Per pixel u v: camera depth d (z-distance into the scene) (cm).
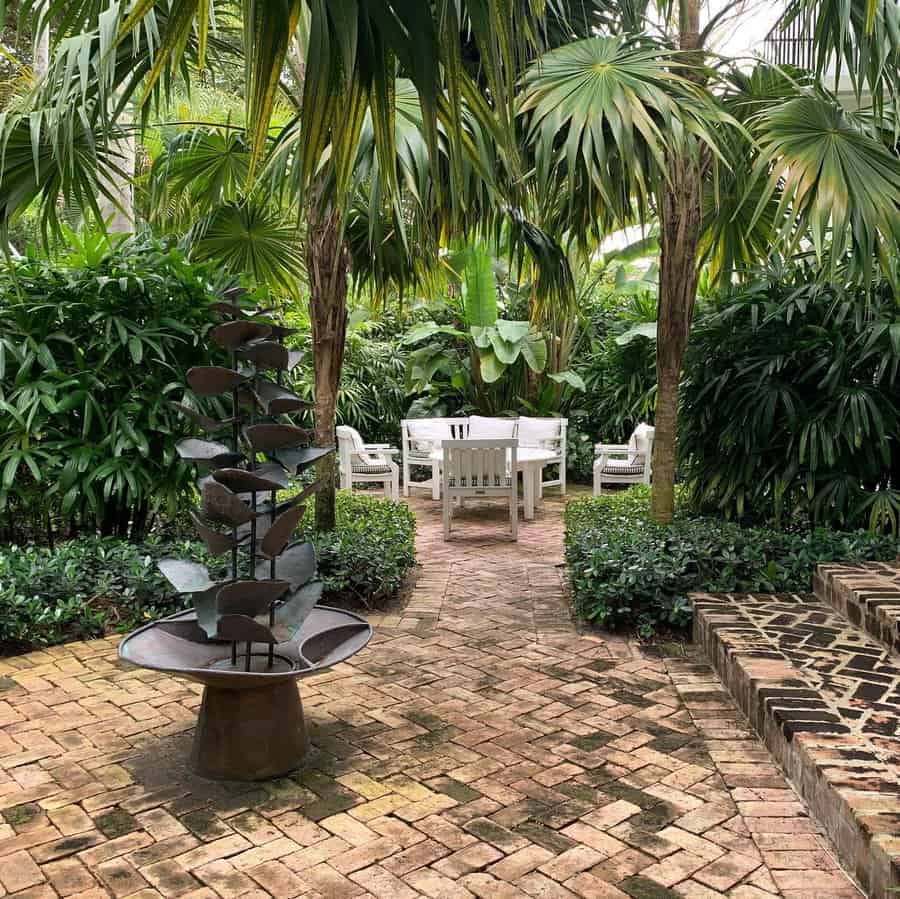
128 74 343
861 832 182
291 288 575
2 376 399
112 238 461
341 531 468
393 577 432
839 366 433
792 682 270
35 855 200
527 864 195
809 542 415
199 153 471
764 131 404
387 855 200
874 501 431
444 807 223
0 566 375
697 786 234
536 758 253
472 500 828
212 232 507
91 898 182
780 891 183
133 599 377
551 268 484
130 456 430
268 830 212
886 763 211
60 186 365
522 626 394
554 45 436
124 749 260
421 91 144
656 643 365
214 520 239
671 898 182
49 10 191
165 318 440
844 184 338
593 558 395
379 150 156
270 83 149
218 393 245
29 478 443
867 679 272
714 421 502
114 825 214
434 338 1014
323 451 247
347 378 969
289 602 257
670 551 407
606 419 957
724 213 476
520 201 384
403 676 326
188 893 184
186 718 284
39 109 351
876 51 333
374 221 294
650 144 329
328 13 140
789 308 452
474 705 296
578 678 322
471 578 498
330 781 238
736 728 272
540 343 884
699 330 495
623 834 209
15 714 286
